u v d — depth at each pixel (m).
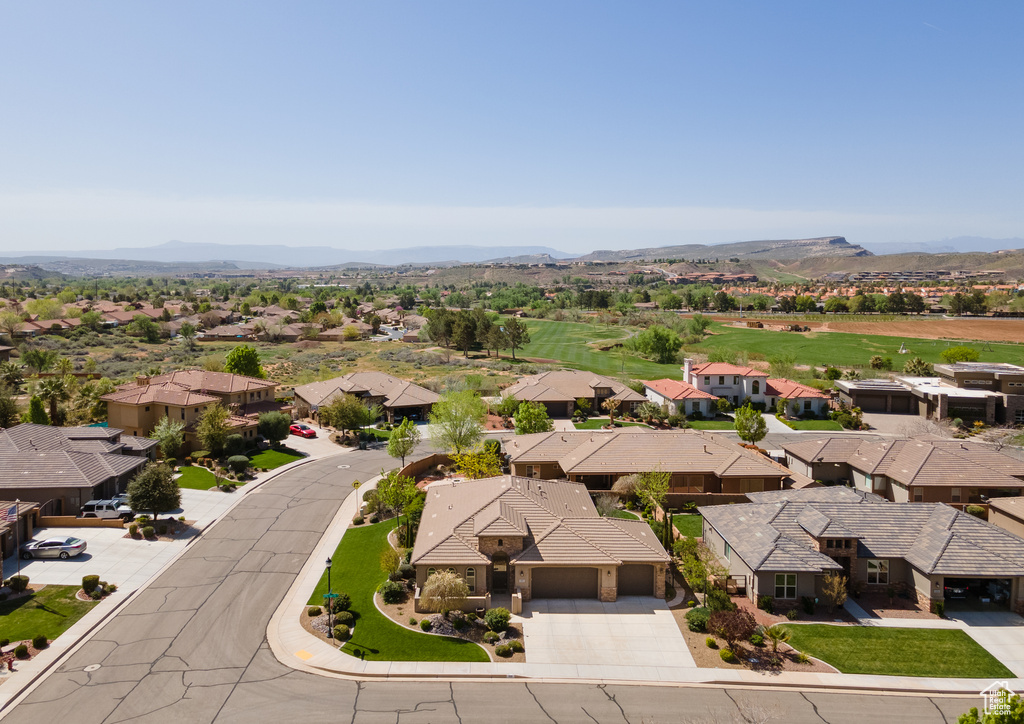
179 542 44.03
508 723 26.17
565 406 86.62
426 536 38.94
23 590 36.56
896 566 37.53
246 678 28.95
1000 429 76.81
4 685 27.81
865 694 28.55
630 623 34.25
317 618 34.16
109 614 34.34
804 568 35.31
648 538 39.16
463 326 138.62
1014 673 30.06
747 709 27.03
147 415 67.25
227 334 162.00
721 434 76.25
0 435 53.91
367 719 26.25
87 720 25.81
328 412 73.62
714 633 32.66
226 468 59.41
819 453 57.97
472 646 31.91
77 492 48.59
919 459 52.06
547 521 39.34
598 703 27.58
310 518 48.78
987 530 37.75
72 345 139.12
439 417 63.72
